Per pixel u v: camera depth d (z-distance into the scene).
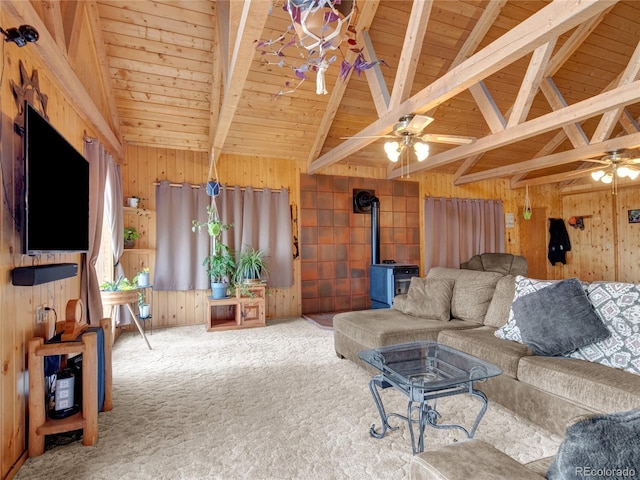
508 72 4.63
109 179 3.75
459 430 2.07
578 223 7.59
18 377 1.80
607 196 7.12
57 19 2.30
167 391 2.67
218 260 4.72
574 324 2.12
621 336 1.99
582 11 1.86
